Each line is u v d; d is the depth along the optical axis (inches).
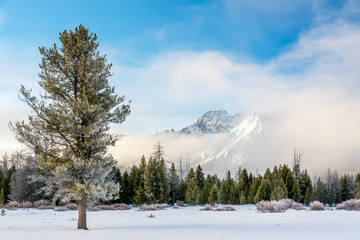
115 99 672.4
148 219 841.5
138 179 2370.8
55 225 676.1
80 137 618.5
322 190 3080.7
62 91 625.6
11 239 370.9
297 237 381.1
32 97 593.3
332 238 367.6
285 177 2479.1
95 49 681.0
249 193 2571.4
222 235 410.3
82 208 595.5
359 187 2669.8
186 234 426.3
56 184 628.7
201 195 2524.6
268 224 591.2
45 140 605.0
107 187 619.5
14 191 1838.1
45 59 640.4
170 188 2561.5
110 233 446.3
